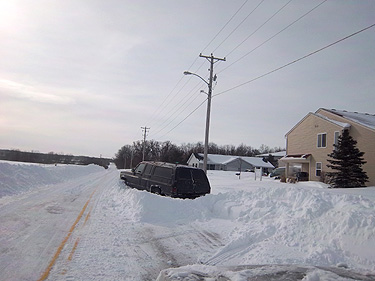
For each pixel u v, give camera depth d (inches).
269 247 242.4
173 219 362.6
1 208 364.2
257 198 397.1
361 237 225.6
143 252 236.7
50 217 336.8
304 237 254.1
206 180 487.5
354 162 938.1
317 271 150.2
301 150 1298.0
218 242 274.4
